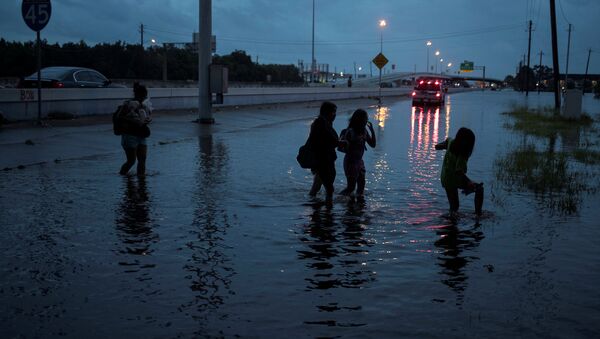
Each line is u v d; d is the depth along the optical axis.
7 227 6.66
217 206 8.02
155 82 61.75
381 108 40.31
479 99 70.12
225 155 13.41
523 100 65.94
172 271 5.24
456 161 7.67
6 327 3.99
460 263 5.61
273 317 4.23
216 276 5.12
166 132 17.61
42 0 15.35
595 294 4.79
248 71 118.38
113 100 21.95
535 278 5.18
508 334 3.97
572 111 27.53
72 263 5.42
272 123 23.91
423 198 8.88
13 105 17.22
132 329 3.99
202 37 20.41
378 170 11.70
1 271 5.15
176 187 9.36
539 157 14.02
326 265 5.49
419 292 4.79
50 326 4.02
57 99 19.11
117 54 82.31
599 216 7.80
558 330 4.05
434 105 46.69
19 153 12.02
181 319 4.17
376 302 4.55
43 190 8.84
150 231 6.62
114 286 4.82
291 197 8.77
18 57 70.38
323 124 8.24
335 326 4.08
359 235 6.62
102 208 7.73
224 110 27.41
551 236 6.70
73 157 12.35
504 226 7.16
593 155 14.65
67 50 77.81
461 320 4.21
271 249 5.99
